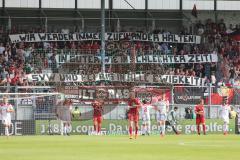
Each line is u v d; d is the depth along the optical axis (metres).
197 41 125.88
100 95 97.06
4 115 81.50
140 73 112.00
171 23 133.00
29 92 98.94
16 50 117.38
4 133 89.88
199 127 93.44
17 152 54.09
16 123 90.38
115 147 60.91
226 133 94.12
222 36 128.88
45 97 93.12
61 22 130.50
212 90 97.50
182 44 126.06
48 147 61.16
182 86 98.31
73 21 131.00
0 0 128.38
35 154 51.72
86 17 131.00
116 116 95.69
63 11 130.62
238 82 112.94
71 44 122.81
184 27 132.00
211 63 118.38
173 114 95.69
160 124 89.44
